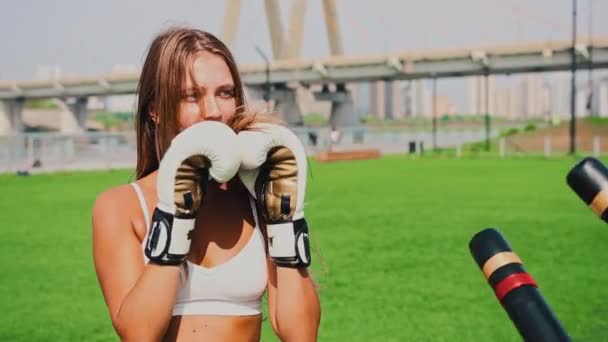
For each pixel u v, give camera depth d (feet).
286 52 244.22
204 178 5.42
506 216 42.78
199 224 6.01
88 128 365.20
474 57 205.36
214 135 5.27
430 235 34.91
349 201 52.60
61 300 22.27
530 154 140.97
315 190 62.44
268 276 6.20
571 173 4.11
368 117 558.15
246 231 6.12
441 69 214.69
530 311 3.94
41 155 116.98
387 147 177.99
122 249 5.83
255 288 6.01
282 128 5.65
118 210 5.96
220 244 6.00
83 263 28.99
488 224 39.04
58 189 69.21
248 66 235.81
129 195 6.06
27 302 21.98
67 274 26.55
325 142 148.36
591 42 189.47
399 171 91.50
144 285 5.36
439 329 18.10
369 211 45.98
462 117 529.86
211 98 5.87
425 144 184.34
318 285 7.27
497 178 76.23
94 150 131.85
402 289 22.61
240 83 6.12
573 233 35.32
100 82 272.51
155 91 5.96
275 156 5.62
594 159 4.09
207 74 5.85
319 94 250.37
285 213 5.74
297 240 5.78
